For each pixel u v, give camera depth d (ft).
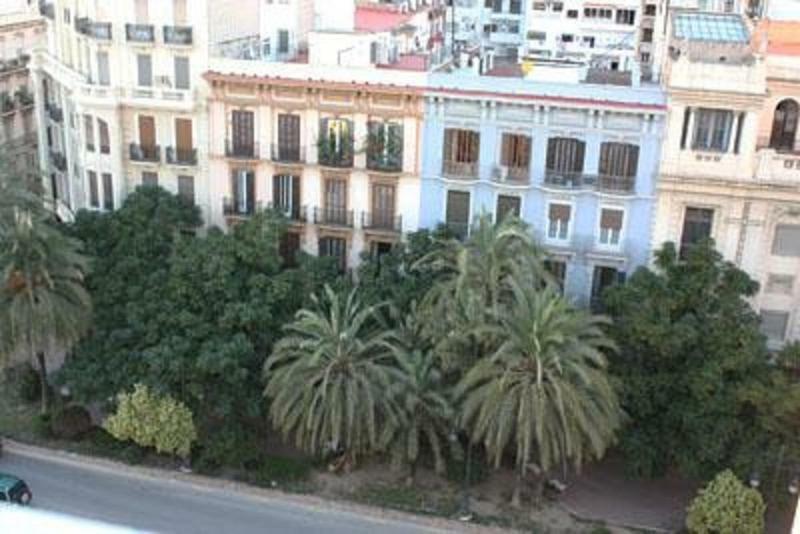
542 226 177.58
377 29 219.61
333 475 160.45
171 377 155.84
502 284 147.33
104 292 167.43
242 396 157.79
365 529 147.95
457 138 175.83
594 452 143.54
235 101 183.62
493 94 169.99
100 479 159.33
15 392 184.85
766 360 149.48
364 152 179.63
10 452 165.48
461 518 149.79
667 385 148.97
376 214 183.93
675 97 163.32
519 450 135.23
